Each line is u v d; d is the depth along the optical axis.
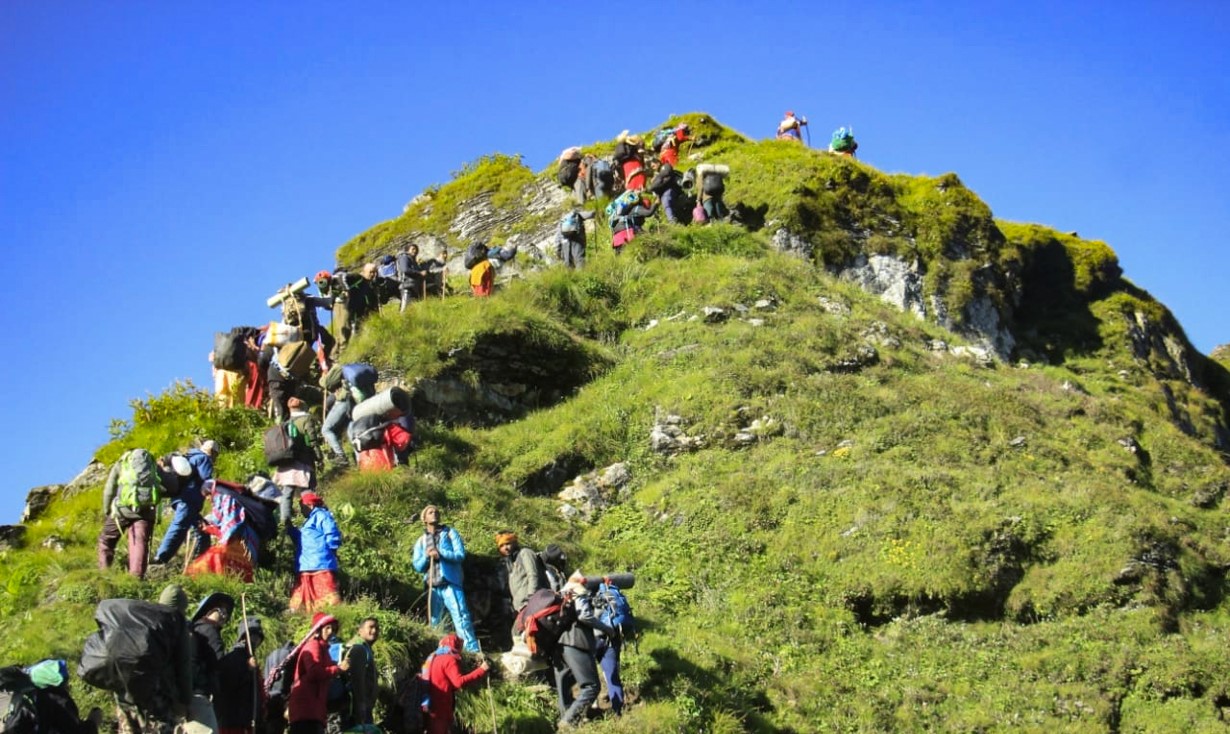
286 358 22.73
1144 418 28.02
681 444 23.73
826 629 19.17
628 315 29.22
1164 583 20.16
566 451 23.50
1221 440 34.25
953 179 36.25
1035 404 26.67
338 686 12.99
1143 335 36.00
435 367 24.72
